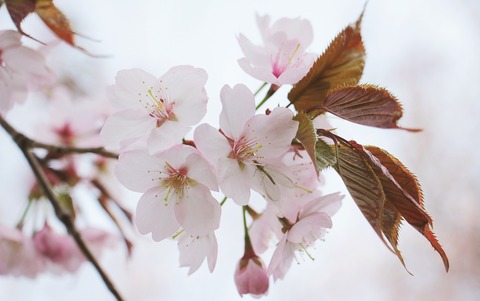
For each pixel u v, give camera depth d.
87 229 0.45
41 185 0.39
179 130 0.31
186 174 0.32
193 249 0.33
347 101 0.31
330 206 0.33
